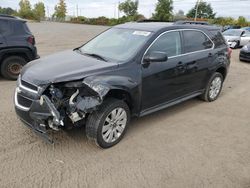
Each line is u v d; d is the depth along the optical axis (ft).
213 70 19.16
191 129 15.37
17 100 12.50
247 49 39.65
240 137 14.66
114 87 11.98
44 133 11.59
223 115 17.75
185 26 16.90
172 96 16.26
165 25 15.93
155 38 14.55
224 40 20.74
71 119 11.47
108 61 13.44
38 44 50.44
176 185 10.43
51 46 48.34
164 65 14.76
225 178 10.98
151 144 13.39
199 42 17.87
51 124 11.41
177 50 15.93
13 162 11.32
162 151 12.80
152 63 14.07
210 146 13.52
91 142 13.23
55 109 10.98
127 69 13.03
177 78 15.98
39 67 12.72
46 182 10.25
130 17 211.61
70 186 10.11
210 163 12.00
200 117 17.21
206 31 18.74
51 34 77.51
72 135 13.82
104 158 11.99
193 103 19.86
